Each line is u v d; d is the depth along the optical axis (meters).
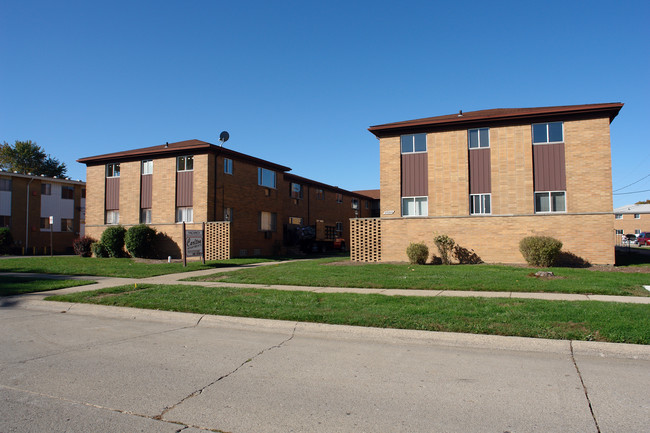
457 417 4.05
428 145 20.14
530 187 18.58
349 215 45.69
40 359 6.05
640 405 4.30
